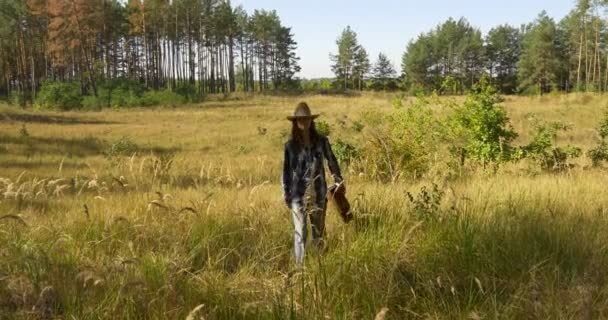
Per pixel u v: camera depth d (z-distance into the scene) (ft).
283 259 16.85
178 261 14.38
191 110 175.42
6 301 12.84
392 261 13.89
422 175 35.76
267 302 12.15
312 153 16.97
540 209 19.69
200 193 28.07
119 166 46.09
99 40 259.19
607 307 11.90
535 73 295.07
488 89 42.01
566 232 16.85
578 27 260.62
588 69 292.20
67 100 182.29
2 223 19.54
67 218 21.81
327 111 142.20
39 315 12.16
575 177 31.45
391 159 36.78
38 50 262.47
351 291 13.06
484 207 18.95
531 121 86.79
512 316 11.70
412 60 336.08
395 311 12.42
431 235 16.28
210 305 12.21
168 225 18.85
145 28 260.21
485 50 347.15
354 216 18.56
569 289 12.82
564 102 131.75
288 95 261.03
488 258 14.79
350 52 362.74
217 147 81.15
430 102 43.70
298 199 16.69
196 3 277.85
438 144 41.78
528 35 330.13
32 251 15.48
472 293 12.79
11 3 239.71
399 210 19.57
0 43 252.21
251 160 62.44
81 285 13.14
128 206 23.22
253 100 232.53
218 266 15.88
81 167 55.98
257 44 345.51
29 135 88.99
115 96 195.11
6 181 25.09
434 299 12.51
